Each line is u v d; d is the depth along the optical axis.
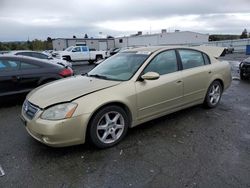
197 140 3.78
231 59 21.84
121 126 3.68
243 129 4.20
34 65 6.16
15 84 5.82
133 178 2.82
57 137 3.11
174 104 4.37
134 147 3.57
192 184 2.69
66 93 3.43
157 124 4.44
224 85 5.48
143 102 3.85
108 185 2.70
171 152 3.40
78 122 3.19
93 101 3.31
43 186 2.70
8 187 2.69
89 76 4.35
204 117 4.80
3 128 4.42
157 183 2.72
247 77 9.55
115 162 3.17
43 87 3.99
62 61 12.98
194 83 4.68
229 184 2.67
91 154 3.38
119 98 3.53
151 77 3.77
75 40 46.31
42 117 3.17
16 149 3.56
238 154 3.32
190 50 4.85
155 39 53.34
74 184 2.73
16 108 5.78
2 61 5.77
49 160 3.24
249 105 5.70
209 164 3.08
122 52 4.84
